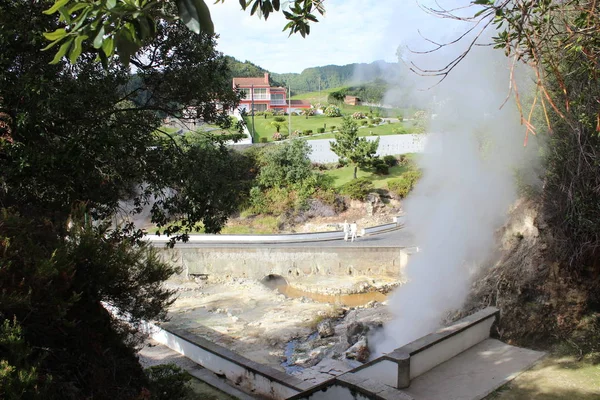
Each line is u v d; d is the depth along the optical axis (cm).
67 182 820
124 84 1011
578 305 1008
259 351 1459
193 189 1082
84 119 830
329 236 2736
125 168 954
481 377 852
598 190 919
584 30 423
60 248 617
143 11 282
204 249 2392
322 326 1558
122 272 701
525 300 1053
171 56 1065
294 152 3409
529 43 393
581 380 816
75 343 646
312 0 486
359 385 766
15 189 776
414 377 859
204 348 1148
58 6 261
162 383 822
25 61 790
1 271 530
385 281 2266
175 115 1123
